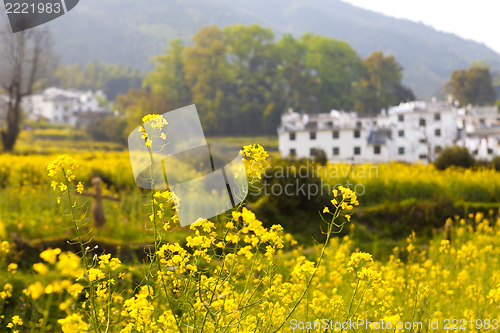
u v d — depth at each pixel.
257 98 80.81
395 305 5.21
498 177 21.84
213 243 3.19
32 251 8.55
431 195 20.28
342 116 59.06
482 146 57.06
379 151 56.03
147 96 77.62
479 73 92.56
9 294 5.95
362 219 16.05
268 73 85.12
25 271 7.90
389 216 16.09
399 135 58.94
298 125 57.59
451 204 16.80
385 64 90.19
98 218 10.52
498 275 6.48
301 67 86.69
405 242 14.30
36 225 9.79
